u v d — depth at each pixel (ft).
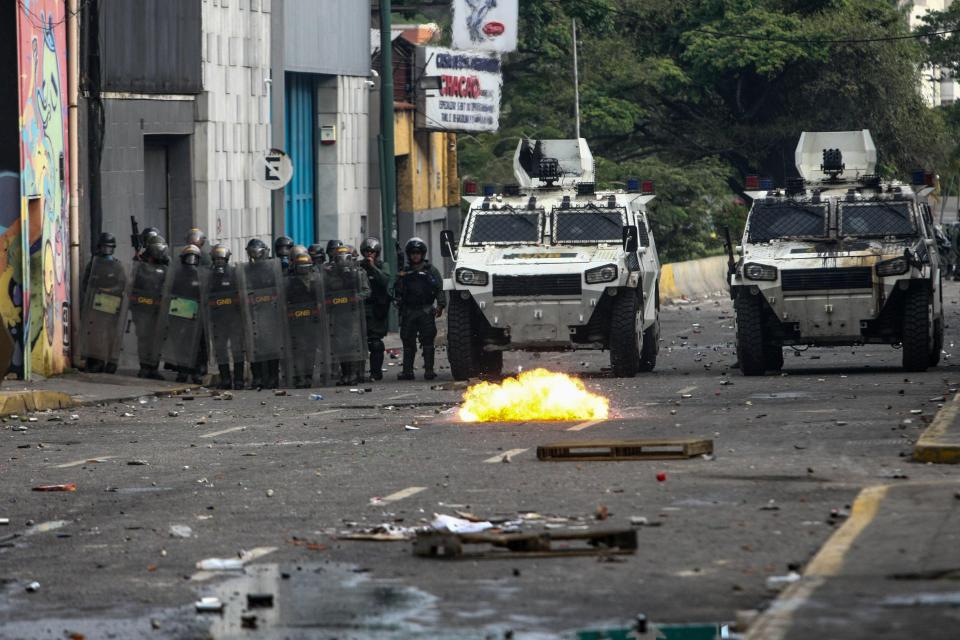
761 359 207.62
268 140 297.33
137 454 135.74
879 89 531.09
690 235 522.06
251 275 213.25
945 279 539.70
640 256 225.97
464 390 198.18
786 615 64.34
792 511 94.53
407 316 221.46
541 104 521.24
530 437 138.82
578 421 152.05
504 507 99.76
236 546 89.86
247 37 286.87
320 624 70.03
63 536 95.14
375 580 78.89
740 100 550.36
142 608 74.54
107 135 236.63
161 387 205.67
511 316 213.46
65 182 221.05
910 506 90.17
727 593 73.61
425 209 404.77
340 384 215.31
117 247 239.91
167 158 264.52
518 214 224.33
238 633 68.90
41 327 209.26
